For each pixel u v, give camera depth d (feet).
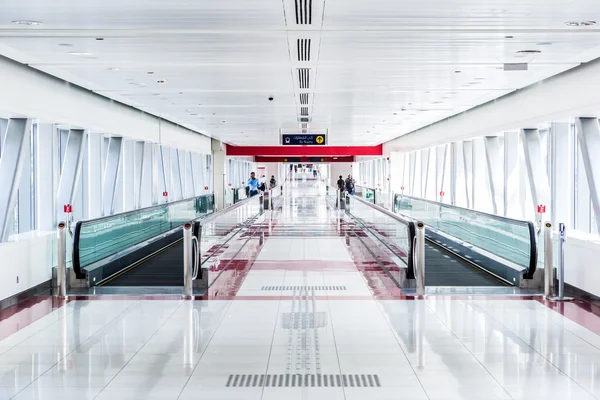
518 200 45.03
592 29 21.15
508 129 40.78
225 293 27.17
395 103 44.70
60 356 17.89
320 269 33.88
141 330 20.80
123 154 54.19
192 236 26.86
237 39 22.75
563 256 25.76
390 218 32.81
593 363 17.13
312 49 24.75
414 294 26.73
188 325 21.49
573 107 30.40
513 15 19.13
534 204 38.17
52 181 35.17
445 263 36.96
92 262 30.60
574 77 30.25
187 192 79.92
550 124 36.86
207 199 74.54
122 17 19.35
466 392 14.89
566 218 36.27
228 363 17.17
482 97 41.75
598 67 27.50
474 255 35.99
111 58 26.68
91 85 35.17
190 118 56.65
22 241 26.04
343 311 23.59
